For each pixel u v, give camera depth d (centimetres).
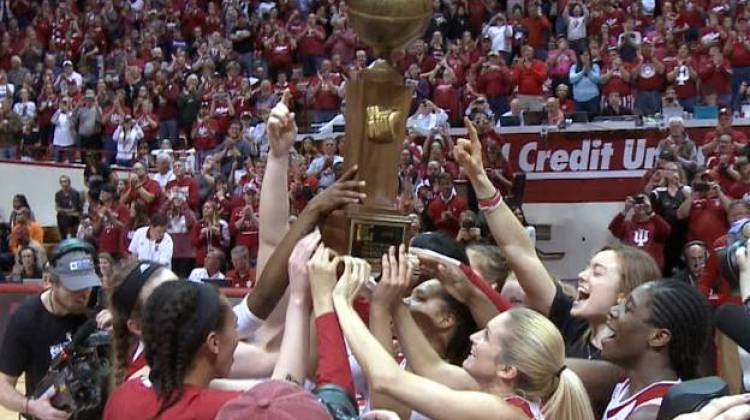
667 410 236
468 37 1884
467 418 281
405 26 298
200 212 1594
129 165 1903
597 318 339
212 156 1695
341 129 1705
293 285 302
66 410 358
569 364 346
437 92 1741
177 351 273
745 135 1540
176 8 2309
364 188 304
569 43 1905
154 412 272
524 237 367
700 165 1421
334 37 2055
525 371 291
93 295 436
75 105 1983
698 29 1841
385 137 300
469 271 337
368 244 305
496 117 1725
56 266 420
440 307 341
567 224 1608
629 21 1777
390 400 320
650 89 1652
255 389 228
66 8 2341
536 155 1619
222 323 280
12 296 1147
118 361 327
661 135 1558
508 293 411
